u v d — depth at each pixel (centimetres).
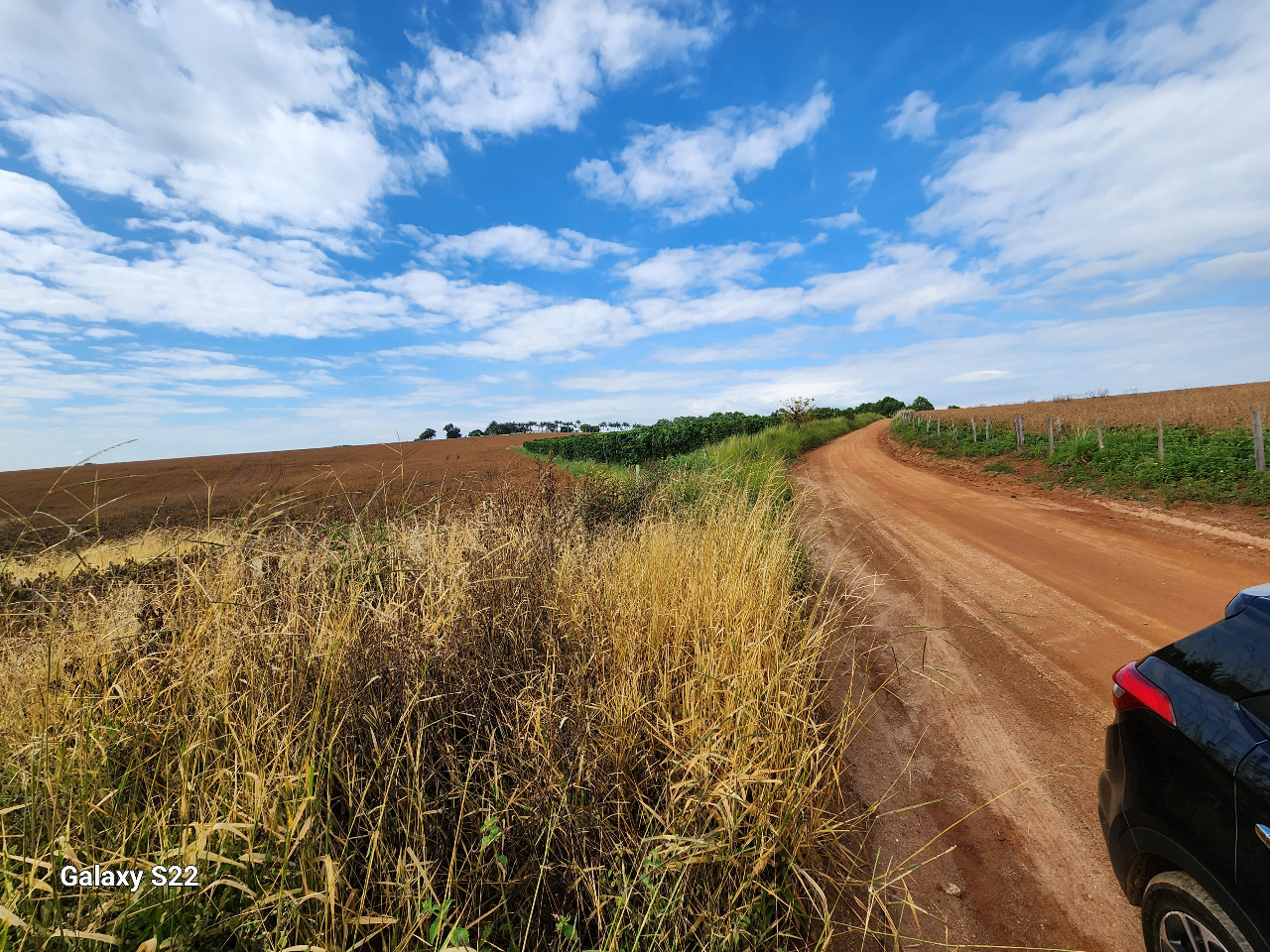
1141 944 218
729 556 493
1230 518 884
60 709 216
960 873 256
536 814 214
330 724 234
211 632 264
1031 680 434
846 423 4938
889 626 549
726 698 289
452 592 315
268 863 179
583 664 314
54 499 2216
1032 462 1683
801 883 233
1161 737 199
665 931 188
